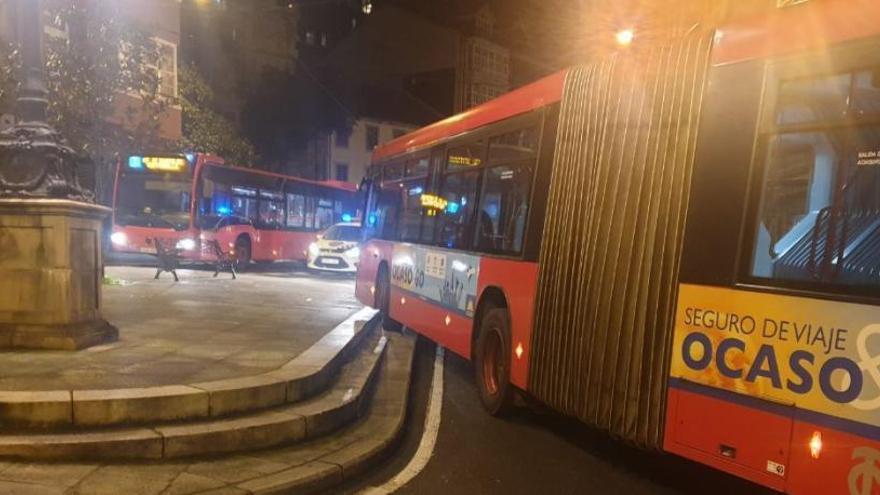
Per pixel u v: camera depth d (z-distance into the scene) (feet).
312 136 138.72
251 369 21.31
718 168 14.57
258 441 17.81
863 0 12.49
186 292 44.19
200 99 79.20
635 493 16.78
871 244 11.80
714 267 14.32
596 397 17.21
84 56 43.88
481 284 25.00
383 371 28.55
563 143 20.22
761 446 12.99
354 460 17.48
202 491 14.89
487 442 20.71
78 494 14.29
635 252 16.48
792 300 12.68
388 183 39.65
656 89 16.61
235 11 132.57
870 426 11.34
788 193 13.21
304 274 75.36
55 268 23.06
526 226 21.88
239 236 70.33
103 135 46.78
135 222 64.90
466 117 28.45
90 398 16.96
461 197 28.17
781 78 13.57
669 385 15.03
